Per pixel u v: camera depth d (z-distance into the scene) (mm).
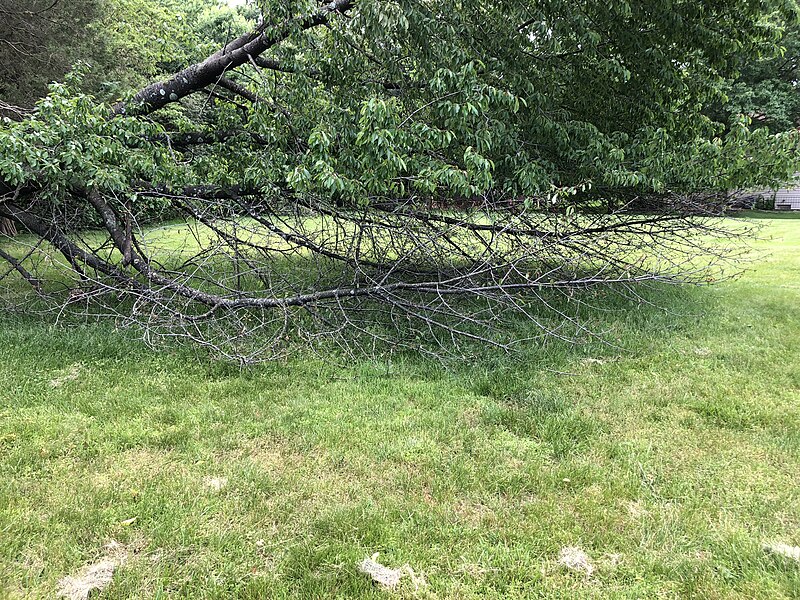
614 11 5879
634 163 5879
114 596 2061
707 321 5883
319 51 5441
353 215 5672
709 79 7047
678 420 3553
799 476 2893
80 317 5543
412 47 5223
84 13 11555
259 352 4453
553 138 5934
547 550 2340
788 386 4113
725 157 5957
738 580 2172
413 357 4734
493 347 4930
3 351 4547
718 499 2699
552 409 3682
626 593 2109
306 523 2500
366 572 2201
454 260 6172
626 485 2811
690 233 6828
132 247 5793
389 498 2686
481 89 4812
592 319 5988
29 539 2344
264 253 6320
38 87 11086
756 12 6469
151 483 2779
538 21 5625
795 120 27469
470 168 4758
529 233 5379
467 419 3559
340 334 4863
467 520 2537
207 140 7277
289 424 3441
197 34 10336
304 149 5652
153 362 4449
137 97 6434
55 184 4766
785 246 12570
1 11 9969
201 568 2209
